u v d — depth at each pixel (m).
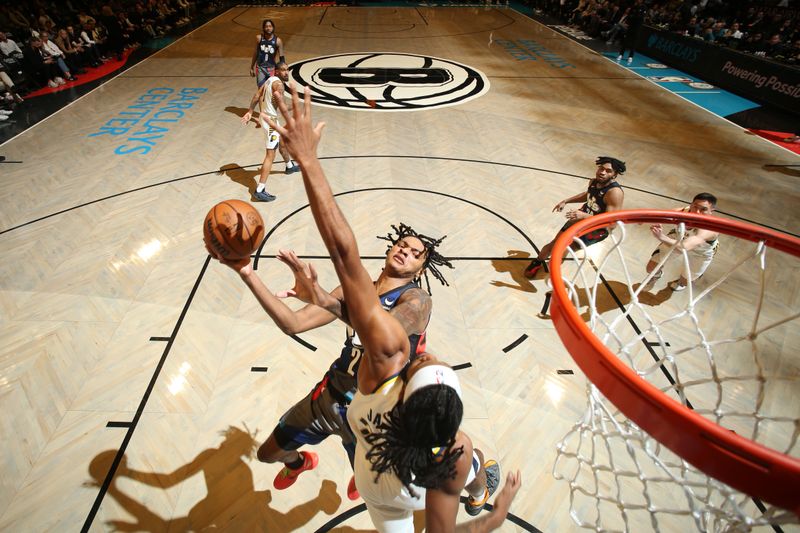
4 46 9.63
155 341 4.02
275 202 6.04
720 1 14.59
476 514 2.87
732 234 2.19
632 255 5.27
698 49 12.37
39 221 5.55
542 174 6.98
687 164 7.54
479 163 7.23
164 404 3.51
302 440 2.48
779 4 13.16
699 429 1.15
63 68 10.35
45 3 12.12
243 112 8.87
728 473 1.14
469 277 4.88
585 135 8.46
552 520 2.90
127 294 4.51
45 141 7.60
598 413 2.32
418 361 1.63
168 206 5.88
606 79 11.90
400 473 1.53
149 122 8.34
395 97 10.02
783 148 8.29
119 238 5.28
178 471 3.10
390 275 2.12
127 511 2.88
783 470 1.04
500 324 4.32
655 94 10.93
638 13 13.03
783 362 4.00
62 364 3.79
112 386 3.63
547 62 13.19
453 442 1.53
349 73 11.52
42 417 3.40
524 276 4.91
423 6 21.55
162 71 11.30
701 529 1.90
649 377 3.82
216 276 4.77
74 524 2.80
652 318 4.44
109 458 3.15
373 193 6.29
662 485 3.06
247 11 19.39
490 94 10.38
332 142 7.78
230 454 3.21
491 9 21.27
